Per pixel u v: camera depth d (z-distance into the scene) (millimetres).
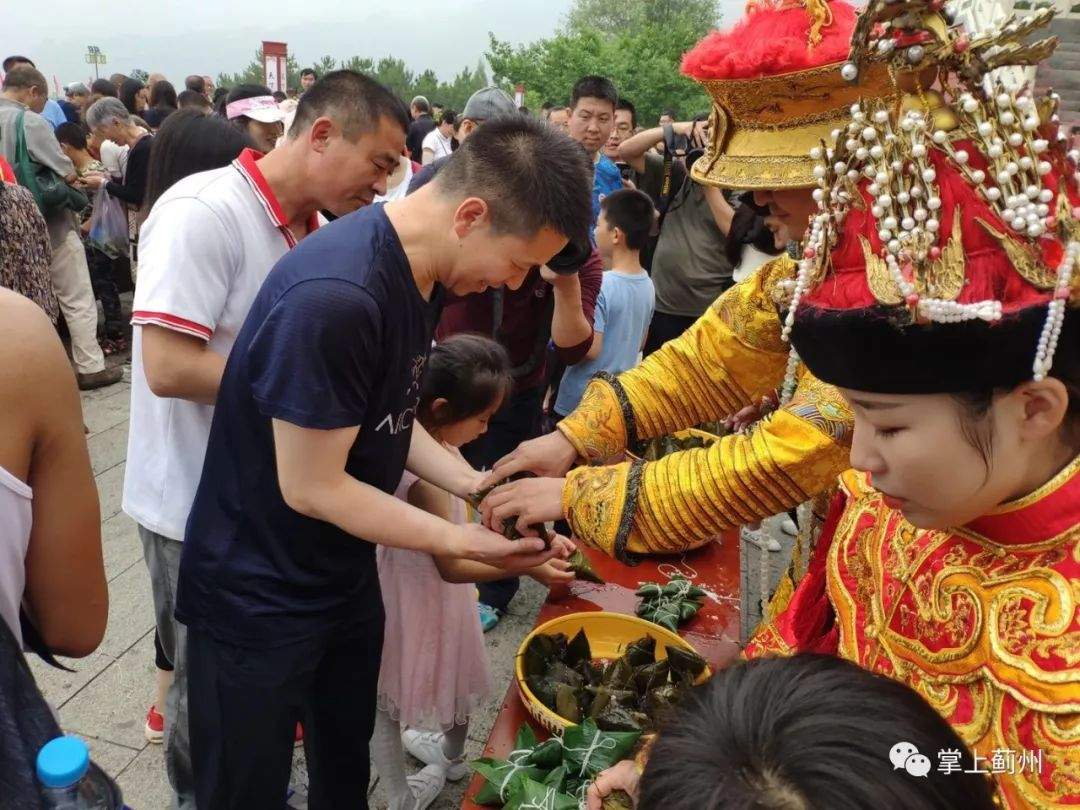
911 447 677
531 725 1672
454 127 8023
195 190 1629
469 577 1704
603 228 3404
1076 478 704
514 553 1311
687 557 2320
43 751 720
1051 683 663
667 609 2023
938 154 645
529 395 2715
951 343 619
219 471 1386
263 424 1311
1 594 922
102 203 4996
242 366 1303
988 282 620
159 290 1538
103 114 5383
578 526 1161
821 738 528
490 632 2719
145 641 2510
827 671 586
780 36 1051
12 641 794
